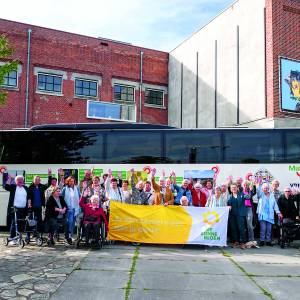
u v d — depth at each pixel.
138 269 9.29
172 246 12.80
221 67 25.95
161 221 12.71
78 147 16.02
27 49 26.64
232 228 12.84
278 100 22.00
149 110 30.88
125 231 12.78
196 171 15.38
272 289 7.81
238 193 13.01
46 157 16.05
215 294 7.39
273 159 15.14
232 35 25.14
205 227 12.57
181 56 30.33
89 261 10.02
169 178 14.23
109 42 29.64
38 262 9.81
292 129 15.27
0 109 25.59
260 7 23.05
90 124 16.20
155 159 15.64
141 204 13.28
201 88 27.83
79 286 7.75
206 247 12.71
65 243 12.73
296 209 13.08
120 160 15.77
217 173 15.27
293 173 14.99
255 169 15.14
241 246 12.53
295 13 23.14
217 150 15.43
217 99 26.17
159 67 31.64
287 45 22.62
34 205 12.57
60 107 27.48
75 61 28.22
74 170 15.86
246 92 23.75
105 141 15.98
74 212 13.12
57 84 27.66
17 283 7.92
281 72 22.25
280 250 12.27
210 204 13.19
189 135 15.69
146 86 30.97
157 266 9.67
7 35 26.00
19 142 16.25
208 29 27.44
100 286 7.77
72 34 28.28
